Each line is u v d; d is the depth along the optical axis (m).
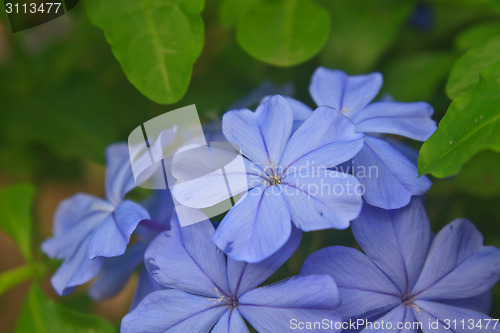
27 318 0.18
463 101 0.14
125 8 0.16
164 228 0.16
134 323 0.15
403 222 0.15
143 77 0.16
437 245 0.15
